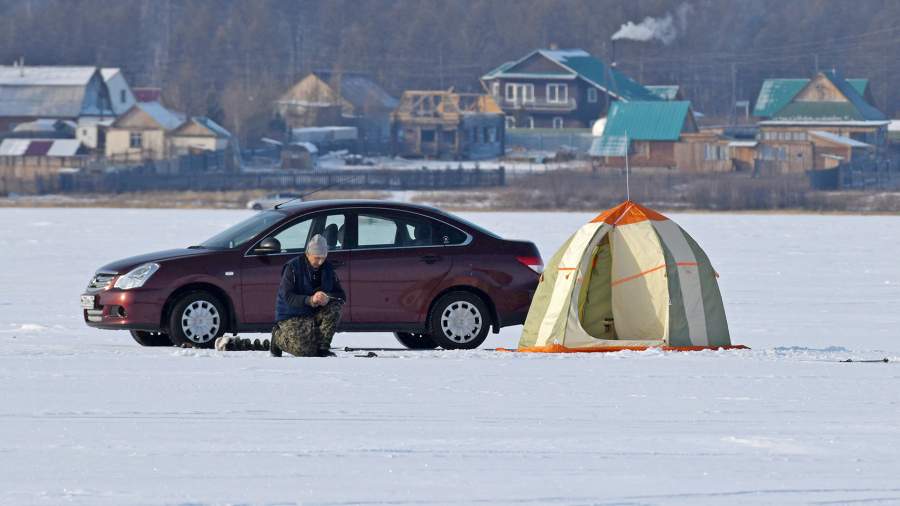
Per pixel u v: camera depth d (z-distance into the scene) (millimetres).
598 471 31797
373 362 52250
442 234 61062
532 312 59469
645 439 35969
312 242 54531
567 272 58281
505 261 61219
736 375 49094
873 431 37406
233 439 35500
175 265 58656
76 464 32094
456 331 60531
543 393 44156
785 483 30594
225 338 57250
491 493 29391
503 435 36438
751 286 104625
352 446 34656
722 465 32594
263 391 44000
